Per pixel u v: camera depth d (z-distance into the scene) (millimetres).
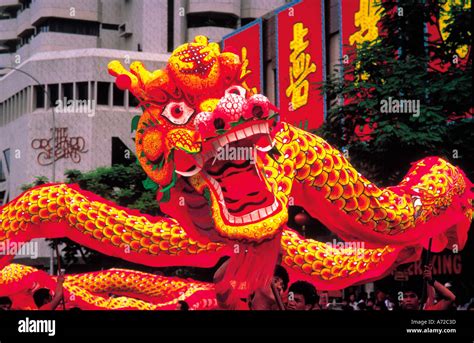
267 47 30812
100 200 8109
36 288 9188
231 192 6297
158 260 8156
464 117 14633
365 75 15359
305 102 27625
